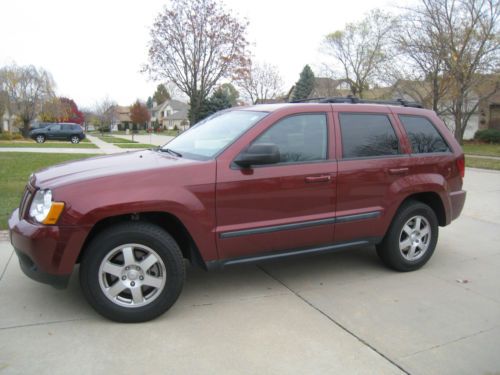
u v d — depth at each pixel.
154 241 3.52
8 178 10.43
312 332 3.48
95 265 3.43
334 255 5.38
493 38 22.36
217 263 3.83
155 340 3.32
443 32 23.27
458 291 4.34
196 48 25.00
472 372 2.99
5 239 5.57
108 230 3.46
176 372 2.93
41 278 3.42
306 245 4.20
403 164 4.61
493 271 4.93
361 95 39.94
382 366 3.04
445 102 28.34
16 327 3.46
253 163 3.74
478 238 6.25
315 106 4.29
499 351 3.25
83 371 2.91
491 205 8.50
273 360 3.08
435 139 4.99
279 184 3.94
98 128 93.69
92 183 3.40
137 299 3.55
